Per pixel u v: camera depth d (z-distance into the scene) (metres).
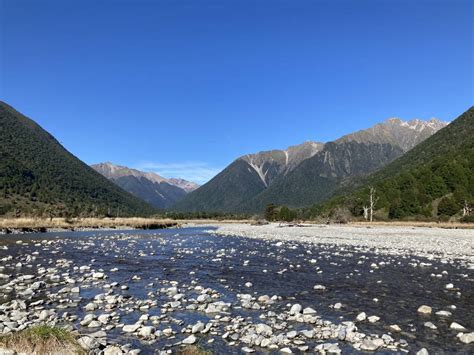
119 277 23.20
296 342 11.96
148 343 11.88
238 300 17.45
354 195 146.75
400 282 20.98
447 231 64.62
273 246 41.84
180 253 35.34
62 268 26.38
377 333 12.86
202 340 12.19
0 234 60.72
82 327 13.36
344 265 27.12
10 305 16.03
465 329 13.16
